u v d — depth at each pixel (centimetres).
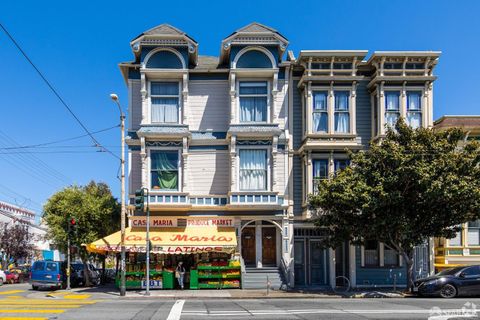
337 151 2653
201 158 2714
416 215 2244
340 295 2275
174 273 2628
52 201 3281
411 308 1645
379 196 2138
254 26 2700
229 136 2639
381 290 2514
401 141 2295
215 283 2578
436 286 2091
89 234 3100
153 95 2702
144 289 2594
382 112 2672
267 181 2653
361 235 2306
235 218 2656
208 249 2467
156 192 2606
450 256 2731
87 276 3256
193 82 2759
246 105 2709
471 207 2169
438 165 2139
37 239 6338
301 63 2722
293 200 2712
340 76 2691
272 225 2744
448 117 2842
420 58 2703
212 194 2684
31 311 1592
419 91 2711
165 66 2691
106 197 3256
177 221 2647
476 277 2095
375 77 2695
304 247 2720
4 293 2659
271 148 2673
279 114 2736
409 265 2323
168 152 2681
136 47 2664
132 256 2742
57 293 2494
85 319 1397
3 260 5328
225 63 2827
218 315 1478
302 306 1745
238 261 2605
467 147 2270
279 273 2631
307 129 2661
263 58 2708
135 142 2675
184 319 1392
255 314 1501
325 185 2306
